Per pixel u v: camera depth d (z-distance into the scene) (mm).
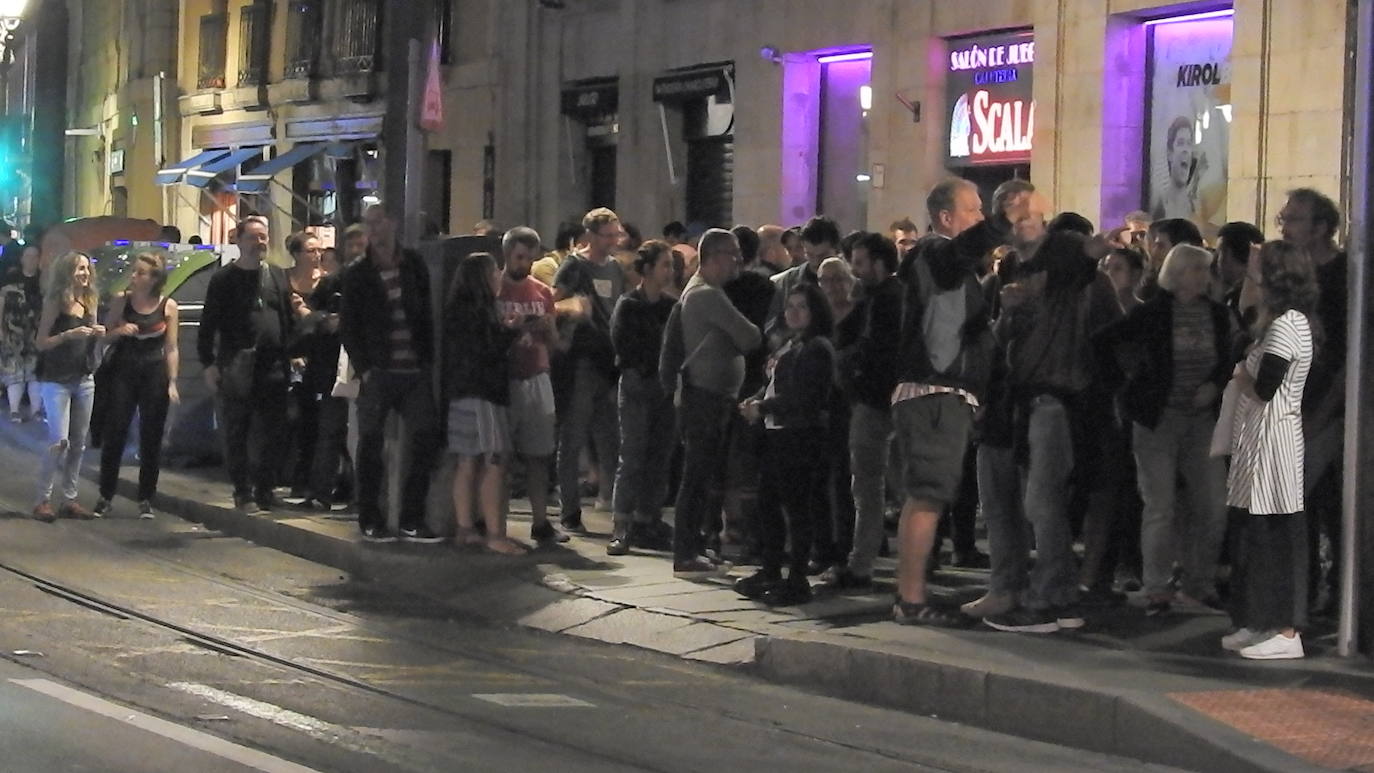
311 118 30953
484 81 25781
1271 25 15523
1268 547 8914
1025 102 17906
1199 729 7629
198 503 14469
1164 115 16844
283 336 14109
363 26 29328
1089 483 9844
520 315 12234
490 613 11125
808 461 10594
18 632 9898
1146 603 10078
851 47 19844
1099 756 7922
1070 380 9594
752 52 21062
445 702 8578
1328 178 15109
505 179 25391
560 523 13430
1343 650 8906
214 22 34562
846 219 20328
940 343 9602
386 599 11578
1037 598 9656
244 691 8656
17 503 14930
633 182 23047
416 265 12594
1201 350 9875
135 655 9422
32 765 7090
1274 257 8898
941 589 11164
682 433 11562
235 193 33219
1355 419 8859
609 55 23469
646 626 10414
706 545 12500
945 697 8664
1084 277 9641
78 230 22516
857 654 9078
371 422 12609
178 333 16281
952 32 18500
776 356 10711
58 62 40219
